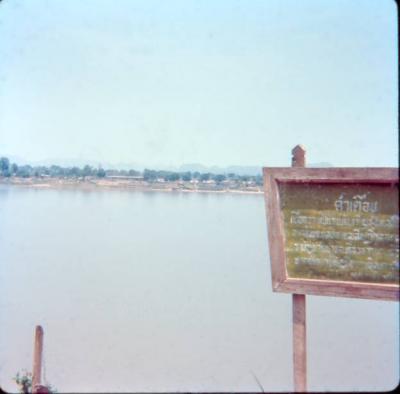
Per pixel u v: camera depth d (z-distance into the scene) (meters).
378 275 4.88
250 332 14.33
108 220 35.44
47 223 32.97
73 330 14.45
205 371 10.20
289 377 9.76
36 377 6.30
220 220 35.47
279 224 5.13
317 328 12.70
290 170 5.09
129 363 10.85
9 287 19.53
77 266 24.81
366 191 4.91
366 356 10.04
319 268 5.06
